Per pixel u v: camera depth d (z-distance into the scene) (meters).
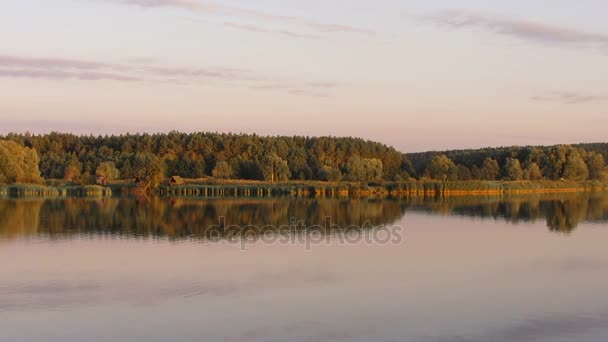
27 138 152.50
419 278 27.97
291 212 62.56
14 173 97.00
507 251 35.94
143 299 23.86
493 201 84.94
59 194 96.69
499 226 49.88
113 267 30.06
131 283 26.58
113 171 123.38
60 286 26.03
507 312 22.17
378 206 72.56
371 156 153.62
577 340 19.09
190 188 106.69
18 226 47.19
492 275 28.70
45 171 129.75
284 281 27.16
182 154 150.12
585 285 26.64
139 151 146.50
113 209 64.94
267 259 32.53
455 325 20.58
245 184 115.38
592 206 74.56
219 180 124.56
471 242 39.78
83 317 21.47
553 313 22.06
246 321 20.98
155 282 26.78
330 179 126.00
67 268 29.81
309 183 117.75
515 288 26.02
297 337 19.38
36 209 63.56
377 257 33.44
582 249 36.91
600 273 29.28
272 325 20.55
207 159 147.62
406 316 21.62
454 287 26.12
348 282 27.00
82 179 112.06
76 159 133.75
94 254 33.91
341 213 61.66
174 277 27.84
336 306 22.91
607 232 45.88
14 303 23.23
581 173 132.62
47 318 21.38
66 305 23.00
